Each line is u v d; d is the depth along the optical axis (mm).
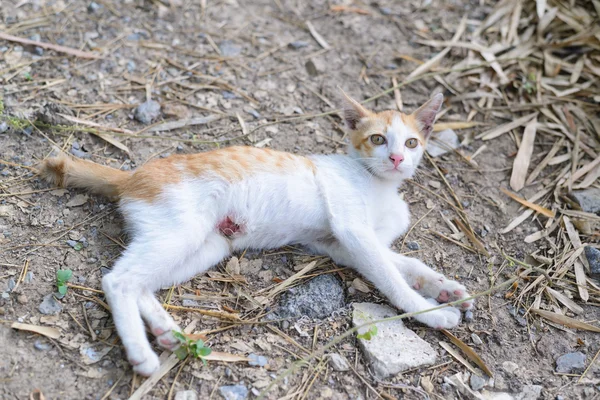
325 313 698
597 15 1006
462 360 676
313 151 860
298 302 697
